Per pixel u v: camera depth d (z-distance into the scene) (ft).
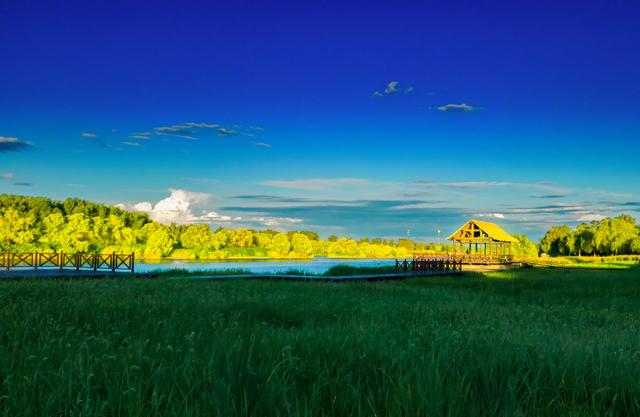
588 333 34.30
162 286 65.57
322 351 21.57
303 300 53.36
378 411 15.30
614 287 96.63
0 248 305.94
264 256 441.68
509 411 15.20
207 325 32.04
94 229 366.43
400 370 17.60
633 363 21.02
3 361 19.08
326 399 16.29
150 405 14.88
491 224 270.87
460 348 22.88
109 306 38.09
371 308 48.57
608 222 385.50
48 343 21.67
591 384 18.21
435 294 73.97
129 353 20.02
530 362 20.02
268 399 14.75
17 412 14.38
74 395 15.89
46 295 48.70
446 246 337.31
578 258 340.18
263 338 22.36
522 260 256.32
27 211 430.20
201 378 16.89
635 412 16.29
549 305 62.44
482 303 62.18
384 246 544.21
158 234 360.07
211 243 419.95
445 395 15.43
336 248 518.37
